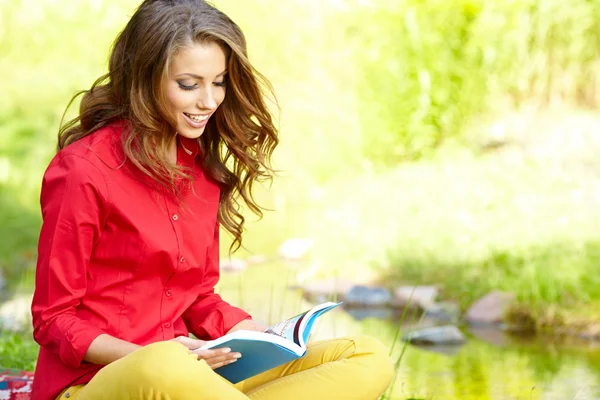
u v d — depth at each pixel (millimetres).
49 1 12156
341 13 11242
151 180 2748
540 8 9773
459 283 6664
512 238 7094
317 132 10477
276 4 11508
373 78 10484
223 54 2748
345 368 2729
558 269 6324
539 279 6211
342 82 10883
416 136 10039
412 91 10172
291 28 11320
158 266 2744
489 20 9992
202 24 2686
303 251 8039
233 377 2725
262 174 3080
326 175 10172
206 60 2691
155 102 2703
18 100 10953
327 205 9281
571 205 7605
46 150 10289
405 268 7176
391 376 2803
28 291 7164
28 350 4496
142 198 2729
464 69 10055
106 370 2449
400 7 10438
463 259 7039
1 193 9391
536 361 5105
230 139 2988
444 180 8875
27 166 10039
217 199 3025
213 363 2543
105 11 12172
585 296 6035
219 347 2541
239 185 3070
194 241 2842
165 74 2670
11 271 7926
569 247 6703
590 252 6578
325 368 2736
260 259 7992
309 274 7348
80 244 2615
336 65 10945
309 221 8992
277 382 2736
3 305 6535
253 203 3098
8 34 11852
